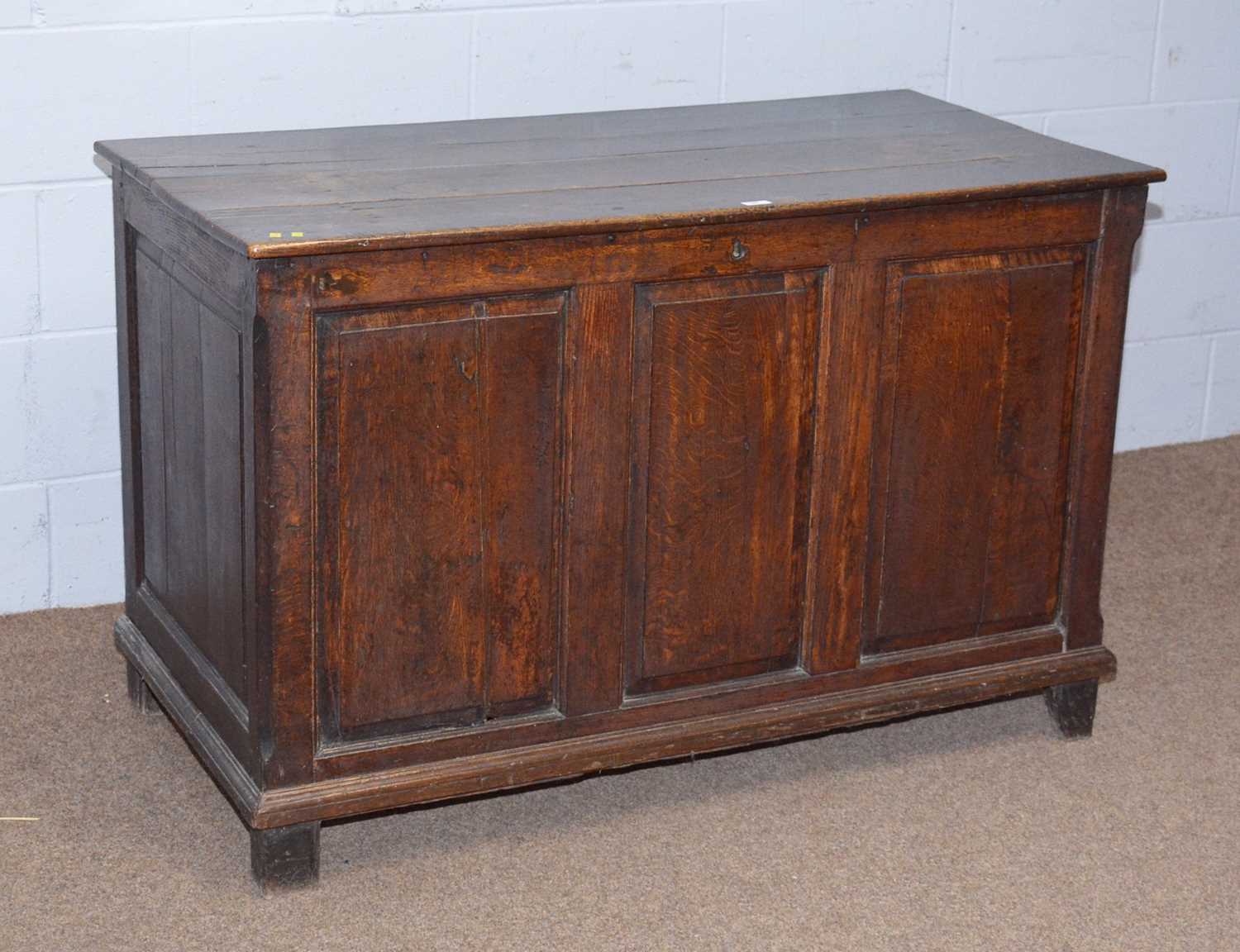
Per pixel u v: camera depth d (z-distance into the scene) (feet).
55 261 8.00
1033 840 6.83
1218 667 8.25
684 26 8.85
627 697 6.78
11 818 6.77
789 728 6.98
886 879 6.56
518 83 8.61
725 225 6.34
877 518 6.97
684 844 6.76
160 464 7.00
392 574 6.24
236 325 5.95
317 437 5.98
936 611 7.21
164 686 7.10
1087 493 7.32
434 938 6.15
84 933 6.11
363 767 6.37
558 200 6.38
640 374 6.41
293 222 5.96
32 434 8.20
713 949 6.12
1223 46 10.18
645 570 6.64
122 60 7.84
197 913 6.25
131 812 6.86
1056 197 6.87
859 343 6.71
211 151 7.12
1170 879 6.60
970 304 6.86
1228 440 10.95
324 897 6.37
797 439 6.75
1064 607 7.45
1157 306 10.54
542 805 7.00
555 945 6.11
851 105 8.37
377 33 8.25
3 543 8.30
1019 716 7.78
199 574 6.70
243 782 6.35
